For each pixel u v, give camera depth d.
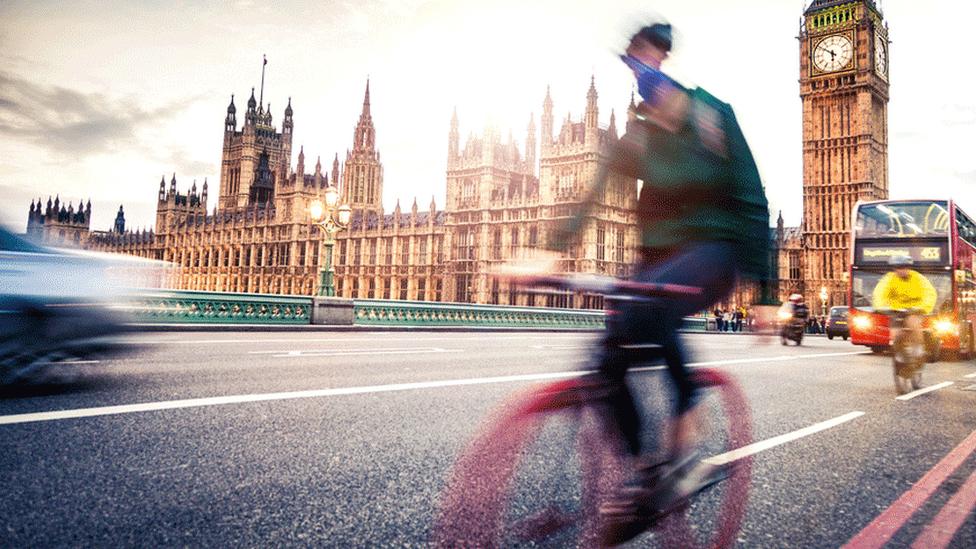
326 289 19.83
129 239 144.38
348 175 106.12
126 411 4.50
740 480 2.65
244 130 139.88
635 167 2.37
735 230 2.30
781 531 2.76
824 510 3.07
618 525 2.19
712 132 2.31
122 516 2.59
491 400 5.54
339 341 12.85
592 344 2.32
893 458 4.22
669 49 2.40
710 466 2.53
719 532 2.54
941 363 14.38
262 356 8.76
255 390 5.66
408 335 17.23
